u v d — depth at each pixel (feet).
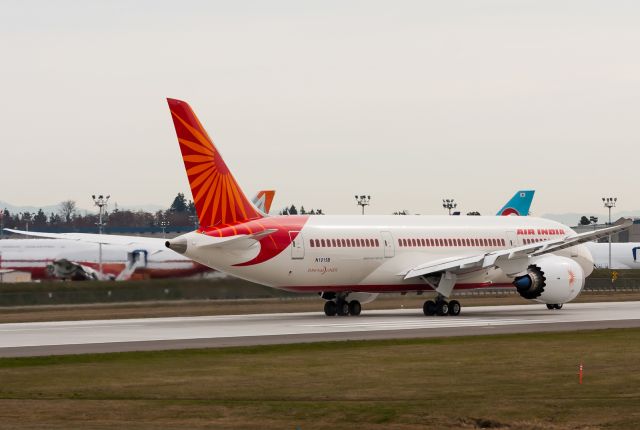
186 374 247.09
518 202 610.24
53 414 192.34
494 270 504.02
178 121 416.26
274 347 306.35
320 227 458.50
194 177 419.13
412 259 487.61
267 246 437.17
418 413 191.62
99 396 214.28
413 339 332.39
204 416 190.60
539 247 472.03
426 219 507.30
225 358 279.90
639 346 310.65
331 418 188.24
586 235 466.29
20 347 304.50
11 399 209.87
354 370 253.85
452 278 483.92
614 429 177.17
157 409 197.57
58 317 462.60
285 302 569.23
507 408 195.52
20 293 559.38
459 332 362.94
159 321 432.66
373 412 193.26
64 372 250.57
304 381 234.79
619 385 225.76
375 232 477.36
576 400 204.33
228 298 570.46
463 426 181.68
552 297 490.90
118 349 298.76
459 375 244.01
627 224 462.19
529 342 324.19
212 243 415.03
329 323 417.90
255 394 216.13
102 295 557.74
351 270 467.11
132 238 483.10
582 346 311.06
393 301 590.55
